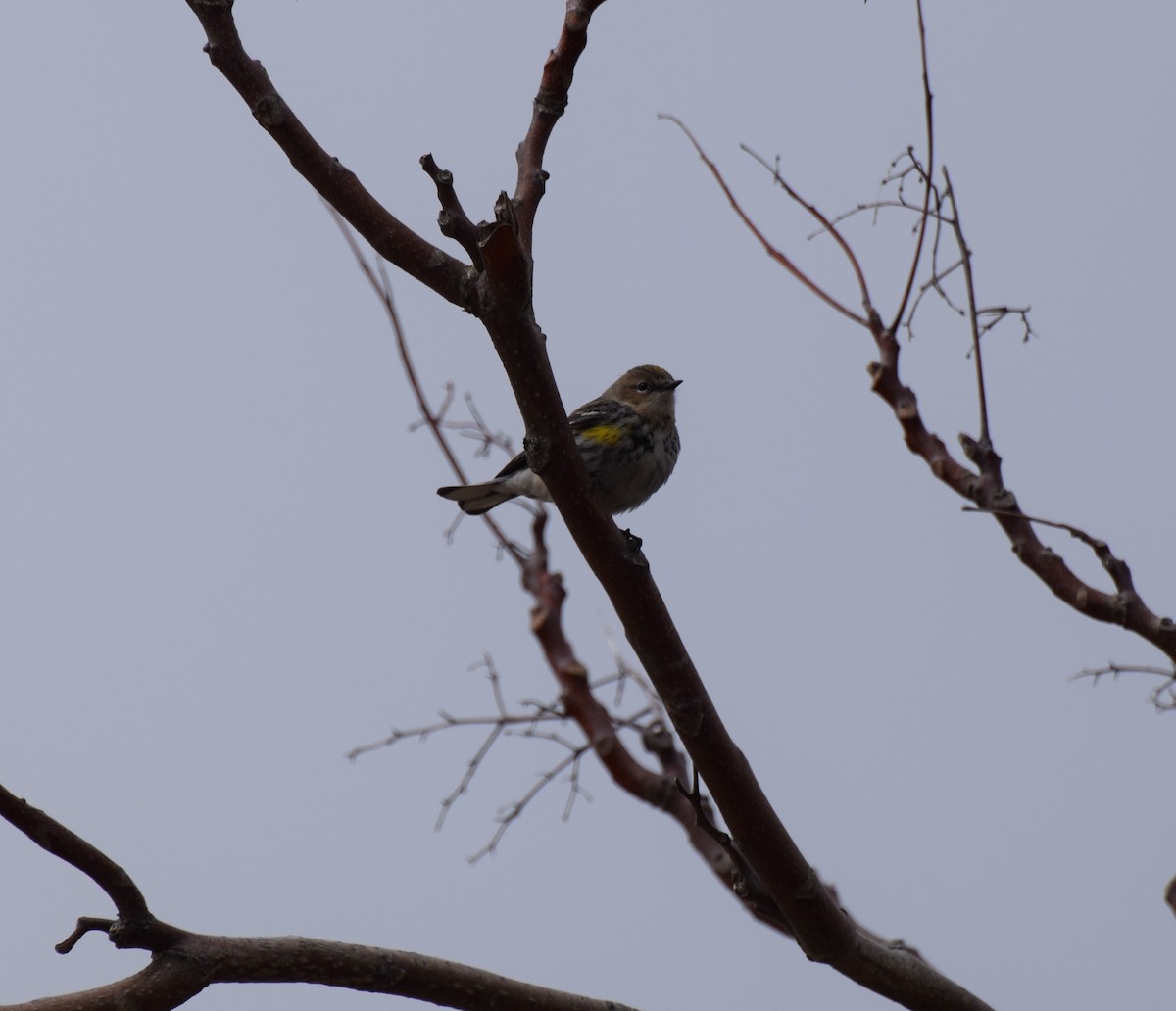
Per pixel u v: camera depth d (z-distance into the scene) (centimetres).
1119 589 1107
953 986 1035
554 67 1016
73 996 826
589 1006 941
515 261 867
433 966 909
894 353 1207
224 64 894
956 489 1169
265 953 868
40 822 807
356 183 909
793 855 984
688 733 965
